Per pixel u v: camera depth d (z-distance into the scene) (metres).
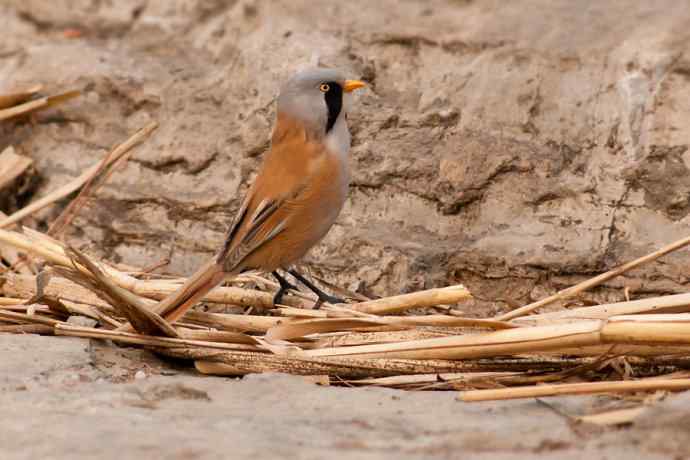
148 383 8.83
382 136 12.87
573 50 12.89
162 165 13.62
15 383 8.75
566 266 11.65
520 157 12.32
